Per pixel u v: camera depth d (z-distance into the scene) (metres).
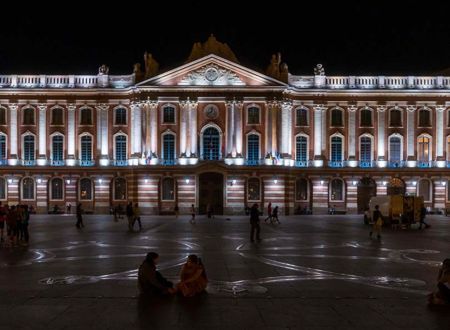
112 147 84.00
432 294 17.78
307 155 83.94
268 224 59.66
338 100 84.06
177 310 16.53
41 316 15.79
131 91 82.81
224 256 29.64
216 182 82.19
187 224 58.84
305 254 30.67
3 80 83.62
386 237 42.31
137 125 82.25
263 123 81.50
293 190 83.00
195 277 18.53
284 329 14.54
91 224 58.41
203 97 81.19
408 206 53.06
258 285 20.72
